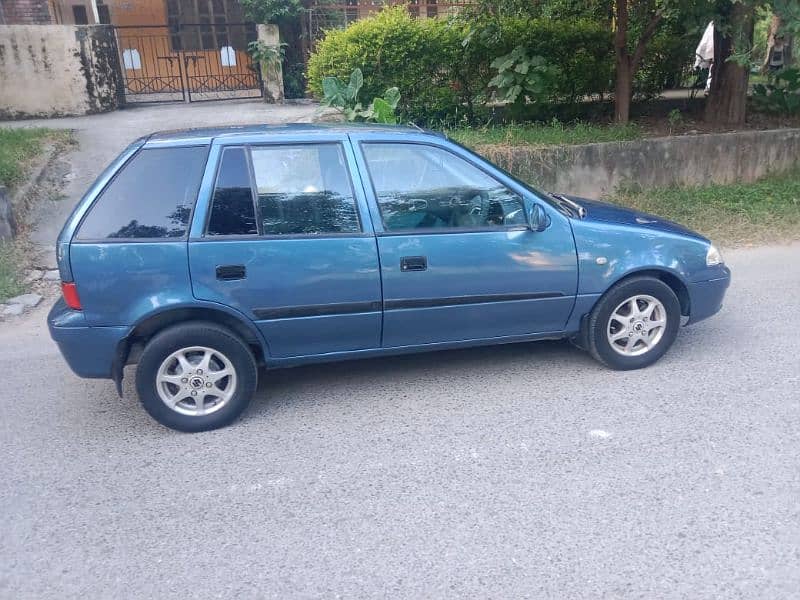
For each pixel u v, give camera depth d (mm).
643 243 4625
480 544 3129
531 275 4469
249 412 4438
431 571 2975
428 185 4387
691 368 4797
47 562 3111
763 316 5727
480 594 2840
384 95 9852
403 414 4332
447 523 3279
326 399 4574
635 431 4008
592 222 4586
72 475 3795
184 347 4082
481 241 4363
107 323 4008
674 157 9266
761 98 11000
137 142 4227
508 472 3656
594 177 9070
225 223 4086
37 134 10359
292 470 3762
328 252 4164
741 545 3061
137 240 3994
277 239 4117
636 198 9047
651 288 4652
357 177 4266
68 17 14773
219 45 14773
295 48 13672
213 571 3021
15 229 7832
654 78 11445
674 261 4676
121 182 4070
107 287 3965
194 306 4043
